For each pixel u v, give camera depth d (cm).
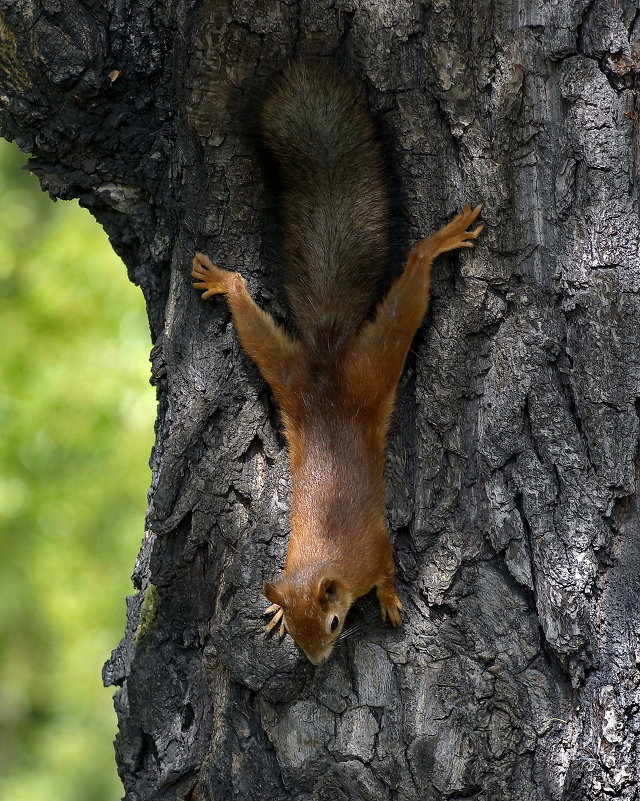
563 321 840
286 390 905
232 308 902
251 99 882
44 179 955
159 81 920
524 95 830
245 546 891
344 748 841
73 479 2102
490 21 827
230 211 902
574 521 834
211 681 889
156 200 951
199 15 870
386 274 917
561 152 831
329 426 896
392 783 832
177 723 892
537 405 841
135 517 2138
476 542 851
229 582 881
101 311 2066
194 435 905
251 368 912
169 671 899
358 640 860
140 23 901
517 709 829
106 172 942
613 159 827
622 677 823
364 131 895
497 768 824
